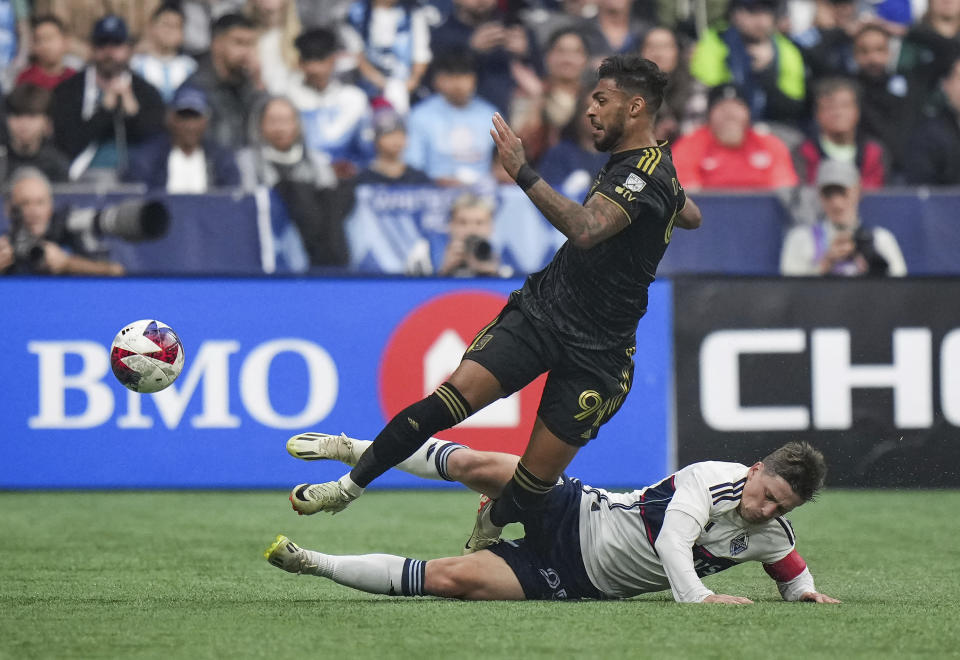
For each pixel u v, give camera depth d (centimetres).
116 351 1575
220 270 3209
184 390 2919
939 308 2980
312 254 3241
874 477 2973
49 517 2466
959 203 3250
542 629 1216
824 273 3195
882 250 3250
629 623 1248
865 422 2973
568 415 1436
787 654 1101
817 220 3238
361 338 2947
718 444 2947
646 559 1422
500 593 1434
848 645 1147
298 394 2934
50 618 1304
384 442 1429
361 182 3256
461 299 2964
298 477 2931
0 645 1142
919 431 2972
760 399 2959
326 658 1077
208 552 2005
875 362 2972
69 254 3144
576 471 2919
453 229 3219
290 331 2936
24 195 3117
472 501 2792
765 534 1428
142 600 1465
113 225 3131
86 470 2900
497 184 3231
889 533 2320
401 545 2112
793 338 2967
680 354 2950
